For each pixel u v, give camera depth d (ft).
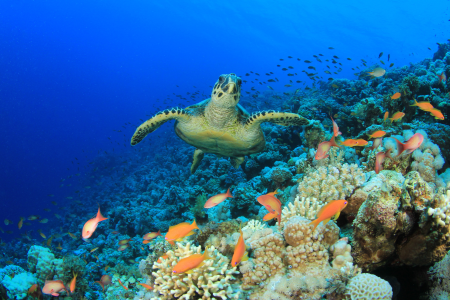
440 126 20.99
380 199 10.21
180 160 67.05
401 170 16.07
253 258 12.81
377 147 18.34
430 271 10.96
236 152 25.81
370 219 10.69
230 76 19.13
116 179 90.63
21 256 52.37
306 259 11.69
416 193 9.75
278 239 12.62
